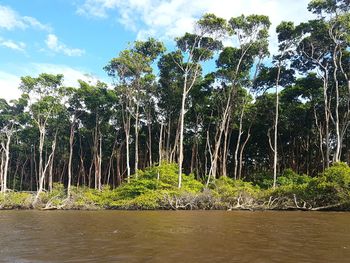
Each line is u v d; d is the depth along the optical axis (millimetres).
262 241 12789
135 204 35031
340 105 49531
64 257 10281
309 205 30547
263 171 59375
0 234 15859
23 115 65938
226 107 50031
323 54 46500
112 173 73062
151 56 53656
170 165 43531
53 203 38469
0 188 72438
